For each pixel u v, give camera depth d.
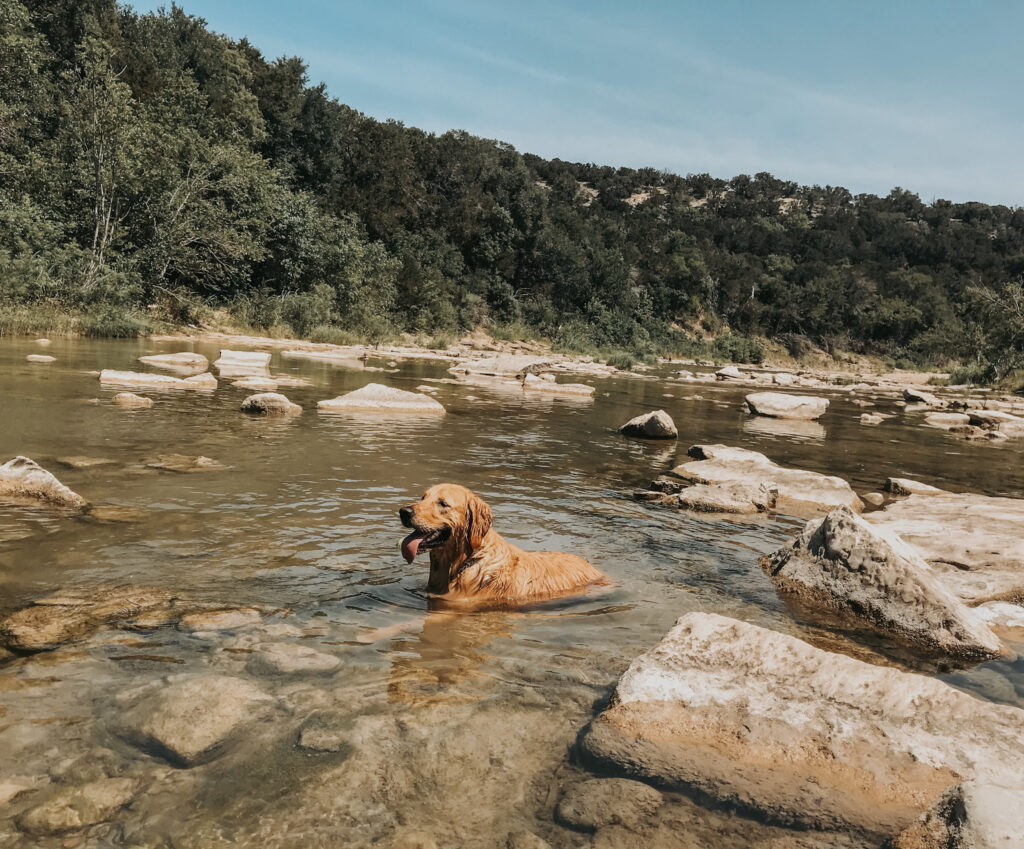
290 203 41.81
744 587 4.99
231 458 7.90
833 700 3.02
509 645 3.69
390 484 7.22
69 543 4.75
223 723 2.68
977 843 1.92
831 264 95.88
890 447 13.88
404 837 2.12
